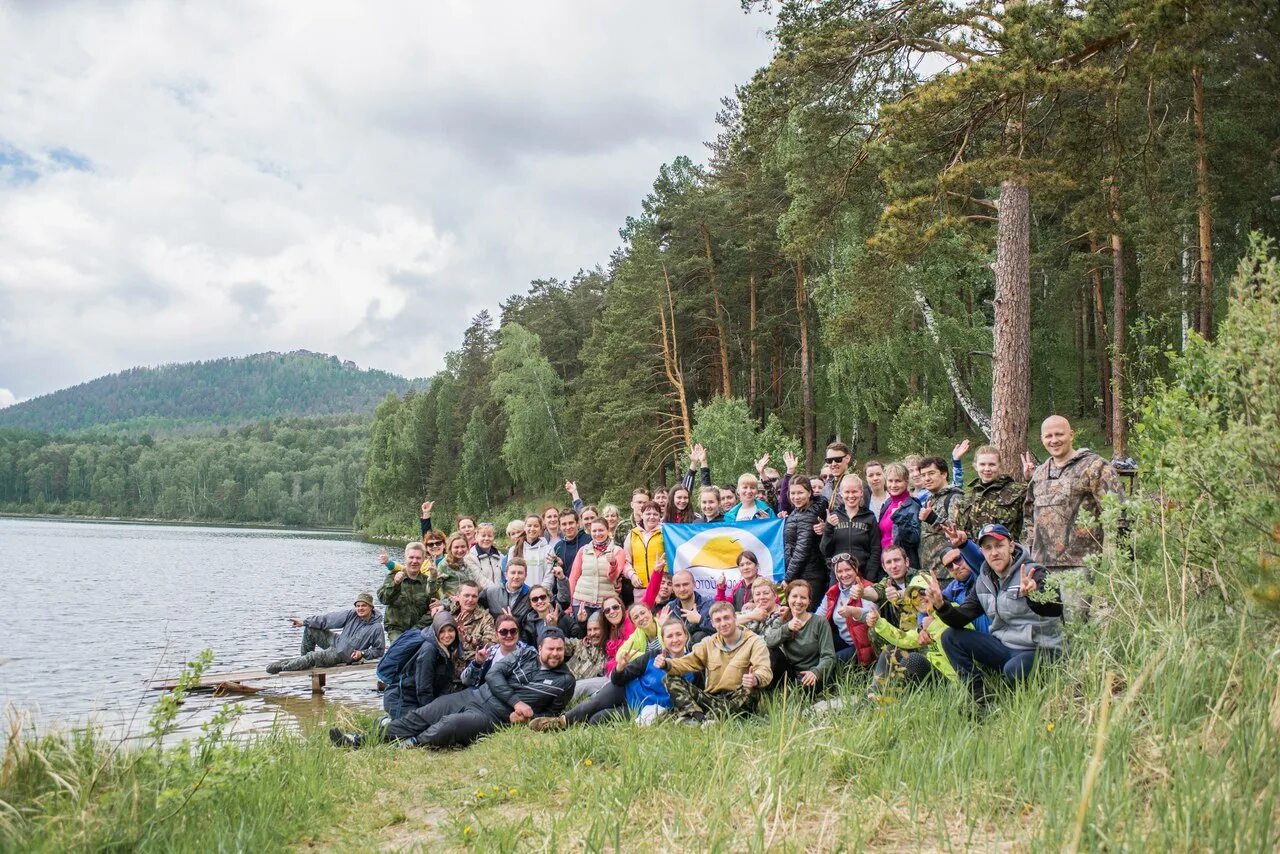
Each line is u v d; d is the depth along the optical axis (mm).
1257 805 4039
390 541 84500
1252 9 9766
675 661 8367
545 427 60156
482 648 10078
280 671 13359
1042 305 39469
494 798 6277
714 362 45875
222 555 57625
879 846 4559
